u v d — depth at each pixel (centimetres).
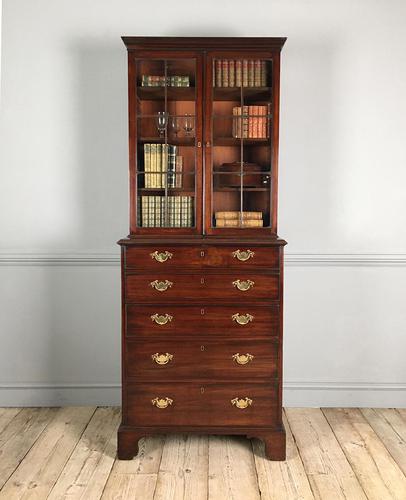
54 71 384
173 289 321
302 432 355
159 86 327
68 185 390
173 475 300
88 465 311
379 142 387
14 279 393
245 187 330
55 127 387
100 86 386
